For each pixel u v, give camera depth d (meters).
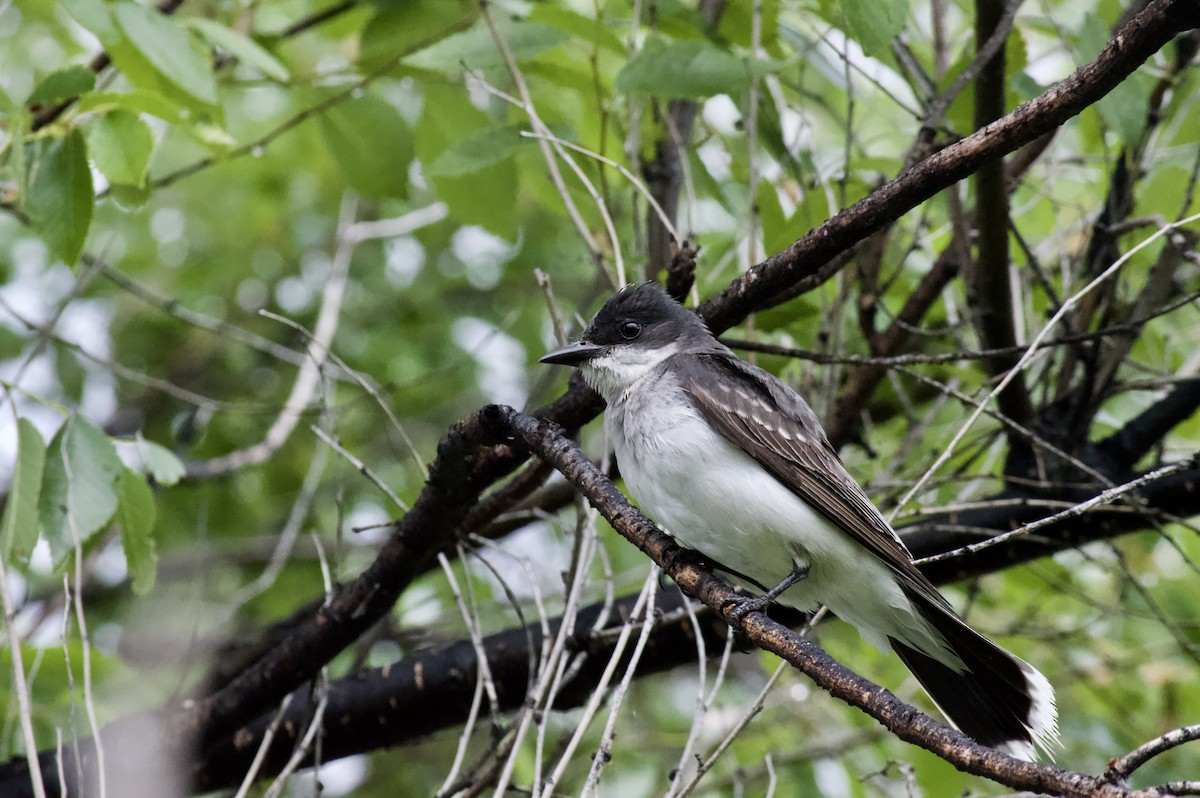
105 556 12.31
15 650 7.11
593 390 8.50
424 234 15.89
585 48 11.27
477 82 10.31
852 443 11.10
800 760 10.79
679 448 7.90
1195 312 11.84
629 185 10.96
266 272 16.02
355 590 8.55
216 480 14.36
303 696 9.60
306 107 11.23
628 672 7.31
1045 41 12.55
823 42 10.68
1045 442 9.45
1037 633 11.31
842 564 7.82
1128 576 9.88
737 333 11.21
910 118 13.20
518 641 9.55
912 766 9.00
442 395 15.16
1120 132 9.42
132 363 15.34
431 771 13.44
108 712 9.44
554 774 7.16
